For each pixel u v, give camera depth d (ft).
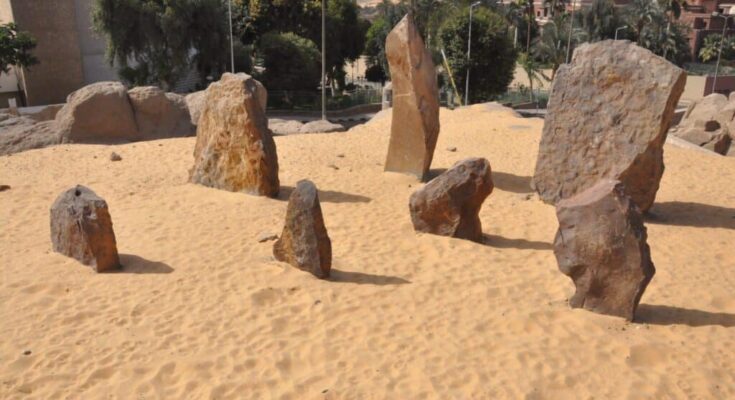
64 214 19.80
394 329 16.21
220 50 97.14
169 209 25.08
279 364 14.75
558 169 25.86
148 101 41.78
